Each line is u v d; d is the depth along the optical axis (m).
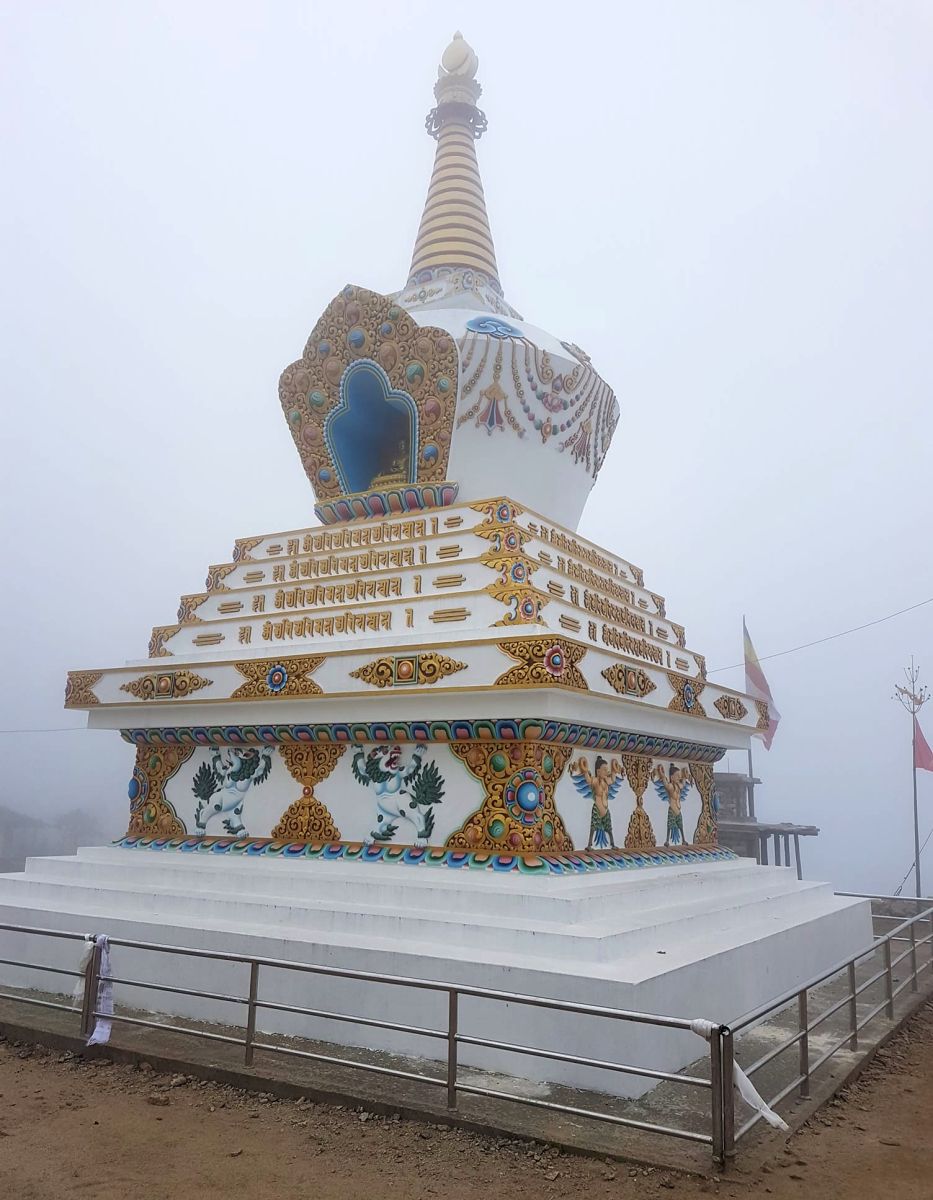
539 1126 6.08
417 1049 7.55
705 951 8.23
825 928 11.47
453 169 16.17
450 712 9.22
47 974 9.90
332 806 10.14
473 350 12.41
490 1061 7.18
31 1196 5.27
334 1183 5.45
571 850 9.38
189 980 8.83
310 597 11.73
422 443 12.36
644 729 10.51
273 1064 7.25
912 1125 6.62
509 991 7.19
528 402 12.75
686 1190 5.32
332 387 13.09
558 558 11.55
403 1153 5.84
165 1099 6.78
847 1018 9.45
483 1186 5.39
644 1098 6.71
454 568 10.64
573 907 7.97
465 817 9.22
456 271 15.16
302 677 10.11
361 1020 6.69
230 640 11.99
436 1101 6.47
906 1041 9.07
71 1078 7.36
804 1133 6.35
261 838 10.59
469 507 11.27
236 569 12.87
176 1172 5.60
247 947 8.54
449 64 16.83
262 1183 5.45
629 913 8.81
